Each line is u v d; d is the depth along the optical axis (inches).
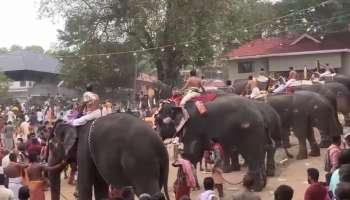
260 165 490.3
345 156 336.5
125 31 1494.8
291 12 1557.6
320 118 636.7
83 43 1508.4
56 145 401.7
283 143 639.1
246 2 1576.0
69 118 409.7
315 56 1465.3
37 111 1306.6
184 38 1435.8
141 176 348.5
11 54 2402.8
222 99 504.4
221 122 493.4
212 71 2047.2
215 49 1520.7
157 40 1457.9
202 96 516.7
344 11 1487.5
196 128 504.7
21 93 2230.6
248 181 281.1
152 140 357.4
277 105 641.6
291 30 1565.0
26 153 586.6
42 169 438.9
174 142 617.9
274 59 1530.5
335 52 1427.2
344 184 257.6
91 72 1583.4
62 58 1633.9
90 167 376.8
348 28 1578.5
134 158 348.8
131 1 1421.0
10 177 437.7
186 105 514.0
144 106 1296.8
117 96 1668.3
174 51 1470.2
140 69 1768.0
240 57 1571.1
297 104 631.8
